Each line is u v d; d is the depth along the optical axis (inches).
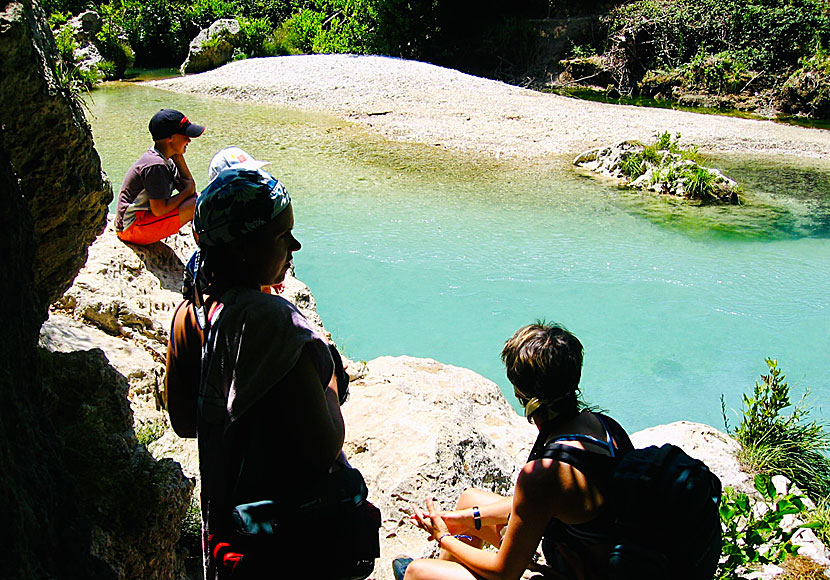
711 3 892.6
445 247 331.9
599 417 90.3
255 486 70.7
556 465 85.0
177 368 77.9
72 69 115.1
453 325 269.6
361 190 405.4
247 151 477.7
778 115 772.6
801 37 839.1
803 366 250.4
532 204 395.9
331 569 71.5
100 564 82.4
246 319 70.2
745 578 139.1
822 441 198.5
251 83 727.1
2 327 76.5
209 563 73.7
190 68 885.8
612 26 916.6
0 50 90.2
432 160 476.1
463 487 139.0
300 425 70.7
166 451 136.3
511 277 305.6
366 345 254.7
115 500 96.5
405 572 103.3
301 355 70.4
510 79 937.5
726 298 294.4
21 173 103.7
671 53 887.1
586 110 647.8
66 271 124.8
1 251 77.4
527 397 91.0
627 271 315.6
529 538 87.1
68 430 102.7
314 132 543.8
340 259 315.3
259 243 73.3
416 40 984.9
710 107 809.5
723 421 223.6
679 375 244.5
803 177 472.4
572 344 89.5
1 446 64.9
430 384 201.9
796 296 297.6
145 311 184.4
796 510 138.5
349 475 73.8
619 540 81.0
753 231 369.4
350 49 971.9
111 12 948.6
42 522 70.1
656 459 80.9
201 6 981.8
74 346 140.9
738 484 177.0
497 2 1015.6
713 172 427.2
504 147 518.0
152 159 214.5
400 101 657.6
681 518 78.1
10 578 59.8
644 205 402.9
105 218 127.6
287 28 1017.5
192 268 77.4
